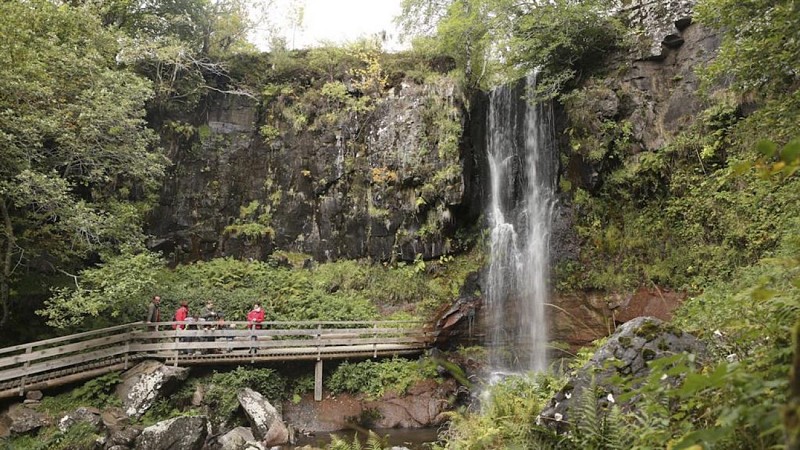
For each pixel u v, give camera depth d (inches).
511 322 779.4
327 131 900.6
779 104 345.4
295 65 941.2
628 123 776.9
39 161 558.3
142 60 823.7
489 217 883.4
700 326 228.1
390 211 859.4
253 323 638.5
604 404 177.3
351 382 642.8
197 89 869.8
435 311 781.9
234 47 984.9
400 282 824.9
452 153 834.2
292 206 889.5
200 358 601.0
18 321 614.5
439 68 928.9
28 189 510.3
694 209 674.8
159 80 834.2
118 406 526.3
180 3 916.0
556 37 820.0
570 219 799.1
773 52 335.9
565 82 866.1
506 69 924.6
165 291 736.3
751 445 102.3
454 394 638.5
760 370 122.1
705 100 660.7
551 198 829.8
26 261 628.4
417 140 856.9
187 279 795.4
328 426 593.9
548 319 753.0
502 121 917.8
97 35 661.9
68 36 627.2
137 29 896.9
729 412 95.0
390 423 599.5
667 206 722.2
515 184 877.8
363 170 881.5
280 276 826.8
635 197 761.6
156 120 848.3
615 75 823.7
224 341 625.9
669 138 735.7
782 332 132.3
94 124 584.7
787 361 112.7
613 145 785.6
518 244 829.8
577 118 820.6
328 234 879.1
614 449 148.5
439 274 834.8
